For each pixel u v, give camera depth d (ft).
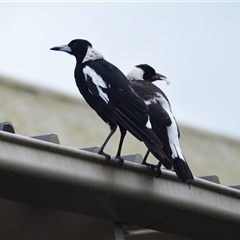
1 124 28.94
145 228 36.73
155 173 32.07
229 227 36.73
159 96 38.81
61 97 81.76
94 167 29.60
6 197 28.86
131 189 30.96
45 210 31.76
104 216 32.35
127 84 37.35
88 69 39.09
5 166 26.27
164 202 32.42
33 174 27.22
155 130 35.88
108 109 36.65
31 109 74.90
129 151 77.30
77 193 29.50
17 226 31.17
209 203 34.27
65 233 31.81
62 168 28.19
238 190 35.96
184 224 35.47
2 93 74.64
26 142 26.94
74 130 76.33
